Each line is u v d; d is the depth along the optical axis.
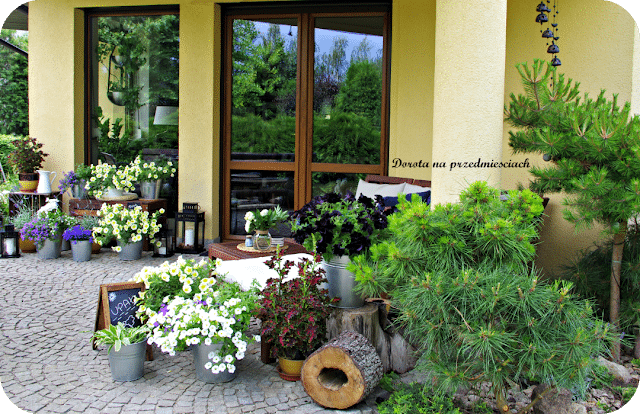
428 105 6.25
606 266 3.85
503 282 2.50
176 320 3.19
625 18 4.26
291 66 6.82
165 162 7.20
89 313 4.37
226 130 7.03
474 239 2.69
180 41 6.79
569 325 2.51
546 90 3.48
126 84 7.23
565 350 2.43
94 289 5.03
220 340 3.14
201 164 6.86
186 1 6.72
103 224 6.13
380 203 3.53
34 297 4.76
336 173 6.83
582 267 3.94
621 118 3.05
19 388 3.04
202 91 6.79
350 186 6.79
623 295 3.72
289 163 6.92
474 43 3.57
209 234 6.92
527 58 4.98
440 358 2.67
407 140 6.39
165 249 6.38
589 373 2.64
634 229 3.68
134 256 6.24
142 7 7.03
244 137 7.02
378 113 6.64
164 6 6.98
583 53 4.55
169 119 7.16
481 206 2.75
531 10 4.92
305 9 6.68
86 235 6.12
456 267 2.61
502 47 3.64
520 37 5.03
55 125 7.15
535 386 3.05
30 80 7.17
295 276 3.96
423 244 2.69
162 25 7.07
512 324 2.54
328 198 3.59
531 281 2.51
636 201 2.93
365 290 2.98
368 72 6.63
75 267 5.86
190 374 3.31
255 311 3.30
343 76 6.70
